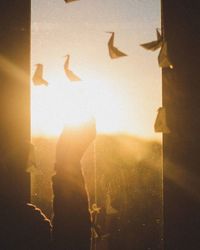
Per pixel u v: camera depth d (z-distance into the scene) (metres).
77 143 1.26
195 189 1.49
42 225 1.32
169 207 1.51
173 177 1.51
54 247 1.24
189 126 1.50
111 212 1.56
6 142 1.55
